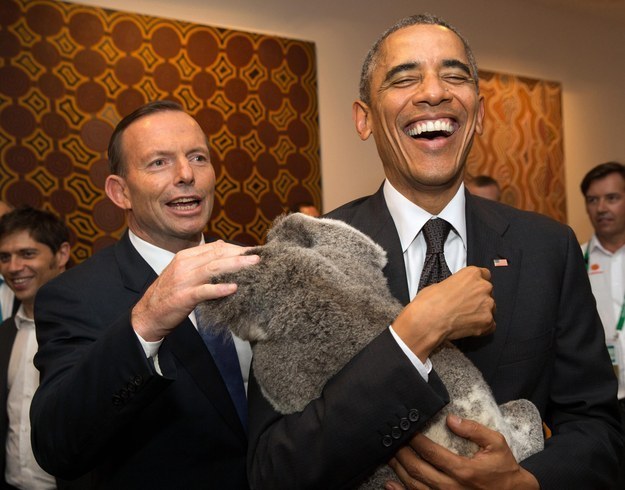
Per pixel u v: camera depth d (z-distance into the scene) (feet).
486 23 18.54
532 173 18.92
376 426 3.11
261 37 14.49
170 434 4.76
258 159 14.30
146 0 13.28
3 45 11.72
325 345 3.14
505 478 3.16
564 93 20.29
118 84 12.73
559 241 4.39
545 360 4.06
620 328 10.52
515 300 4.12
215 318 3.24
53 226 8.45
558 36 20.21
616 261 10.89
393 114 4.23
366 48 16.10
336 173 15.42
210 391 4.83
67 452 4.13
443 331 3.19
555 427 4.23
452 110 4.17
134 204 5.56
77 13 12.41
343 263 3.46
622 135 21.62
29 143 11.85
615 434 4.11
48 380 4.54
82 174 12.32
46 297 5.18
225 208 13.85
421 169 4.19
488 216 4.49
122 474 4.74
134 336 3.84
